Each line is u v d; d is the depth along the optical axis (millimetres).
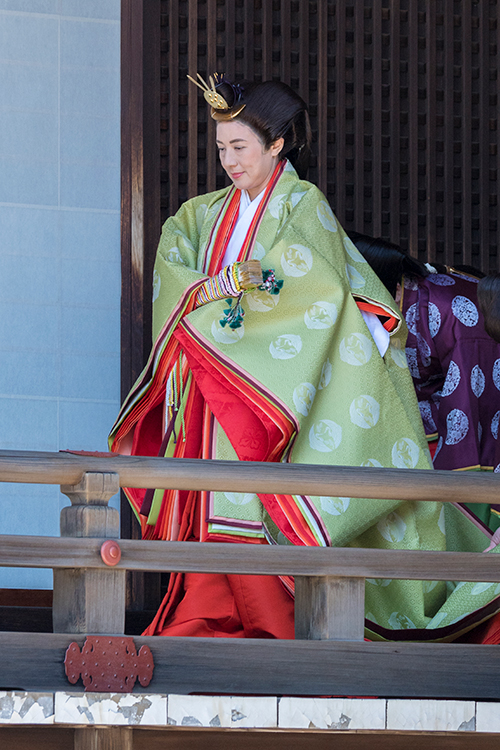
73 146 13281
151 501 10305
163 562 8016
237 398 9758
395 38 14367
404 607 9992
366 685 8438
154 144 13453
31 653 7598
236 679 8133
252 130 10328
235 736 8164
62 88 13328
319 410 9922
